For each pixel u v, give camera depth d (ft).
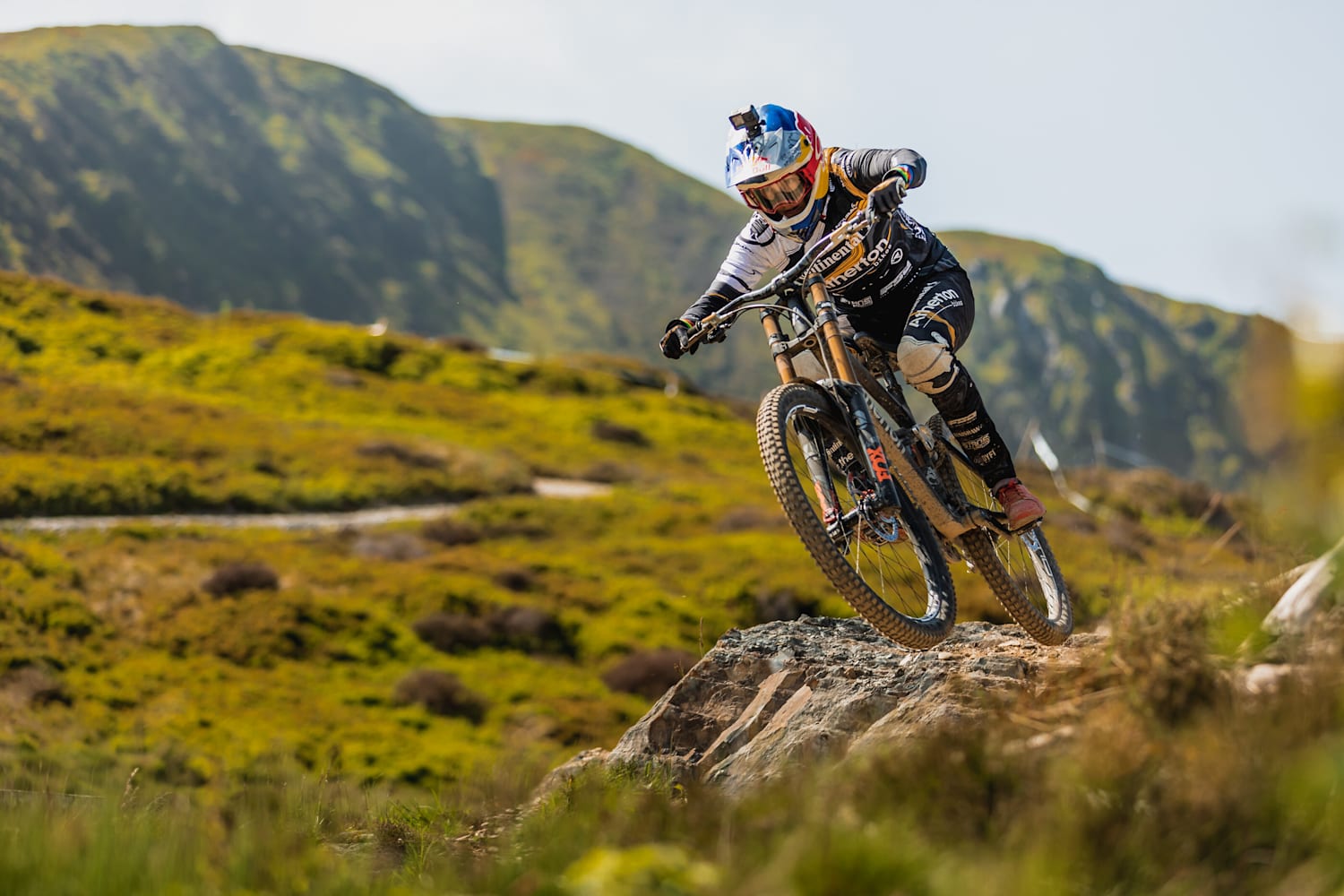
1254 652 20.27
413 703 162.09
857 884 13.56
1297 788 14.20
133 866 15.79
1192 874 13.79
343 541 226.79
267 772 27.55
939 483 28.45
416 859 20.38
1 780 23.56
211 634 172.76
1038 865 13.66
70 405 291.99
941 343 27.86
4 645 153.17
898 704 26.32
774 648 32.27
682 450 407.64
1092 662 21.65
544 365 468.75
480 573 213.25
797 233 27.76
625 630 196.75
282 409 363.35
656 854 14.69
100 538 211.61
